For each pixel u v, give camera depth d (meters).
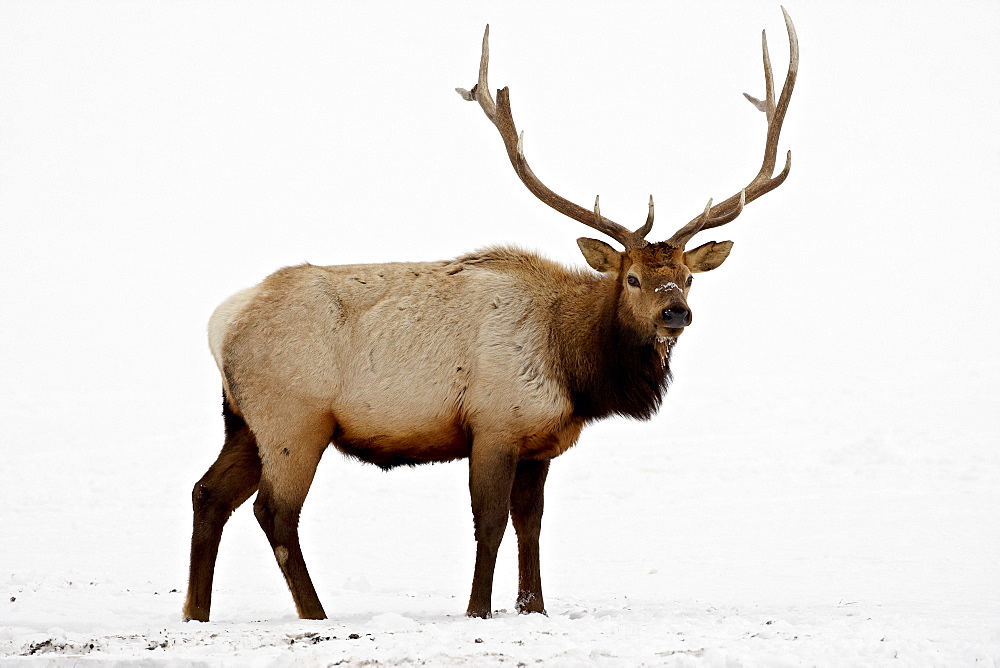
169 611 32.62
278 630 27.12
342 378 31.67
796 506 55.28
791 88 36.50
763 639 24.80
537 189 34.12
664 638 25.08
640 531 50.22
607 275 33.00
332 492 64.69
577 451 75.81
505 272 32.69
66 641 25.50
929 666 22.22
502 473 31.27
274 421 31.50
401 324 31.81
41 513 57.84
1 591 35.50
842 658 22.86
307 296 31.98
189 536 51.31
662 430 84.44
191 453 82.19
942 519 50.12
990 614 28.55
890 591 34.56
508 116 35.69
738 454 72.81
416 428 31.89
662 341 31.92
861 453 69.06
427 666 22.59
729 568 40.97
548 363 31.67
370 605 34.44
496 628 26.89
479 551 31.06
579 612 31.92
